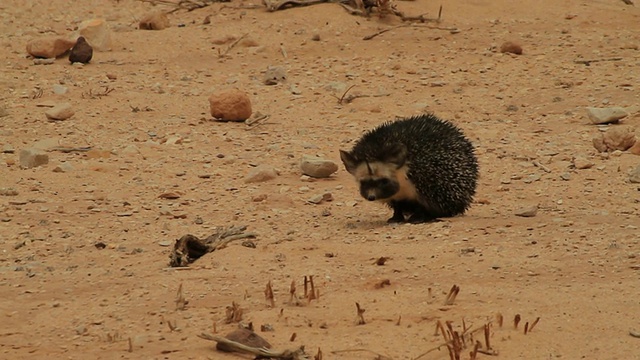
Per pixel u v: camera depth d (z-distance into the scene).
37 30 41.19
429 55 38.12
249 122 30.61
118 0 45.66
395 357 13.40
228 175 25.83
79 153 27.56
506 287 16.36
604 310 15.01
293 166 26.70
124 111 31.73
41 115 31.02
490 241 19.50
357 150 21.55
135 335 14.65
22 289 17.22
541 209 22.42
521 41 39.69
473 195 22.42
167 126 30.25
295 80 35.41
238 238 20.02
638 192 23.64
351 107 32.53
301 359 13.28
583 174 25.34
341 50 38.66
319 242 19.70
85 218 22.22
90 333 14.85
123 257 19.17
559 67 36.59
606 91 33.72
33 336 14.84
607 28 41.69
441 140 21.69
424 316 14.99
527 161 26.77
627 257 17.92
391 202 21.97
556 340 13.82
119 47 38.75
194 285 16.98
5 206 22.88
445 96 33.72
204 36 39.94
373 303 15.68
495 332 14.17
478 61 37.44
